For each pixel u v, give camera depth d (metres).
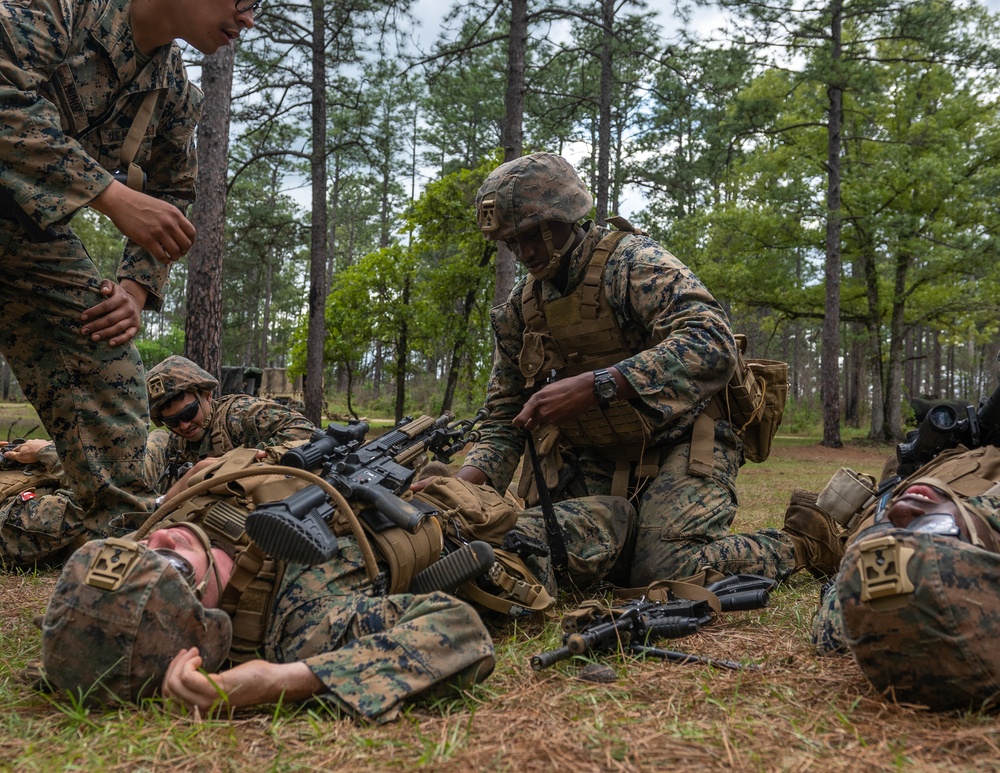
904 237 24.39
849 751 1.83
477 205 3.74
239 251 33.81
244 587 2.34
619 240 3.79
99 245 29.89
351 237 61.38
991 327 33.78
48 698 2.10
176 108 3.32
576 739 1.91
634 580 3.73
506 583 2.94
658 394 3.26
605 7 19.33
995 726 1.88
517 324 4.07
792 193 23.89
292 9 17.06
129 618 1.99
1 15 2.69
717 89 21.53
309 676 2.07
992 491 2.27
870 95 22.22
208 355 10.97
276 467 2.35
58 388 3.15
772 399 3.98
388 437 2.93
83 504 3.32
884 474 3.38
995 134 24.50
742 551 3.67
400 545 2.54
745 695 2.23
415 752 1.84
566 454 4.09
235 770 1.75
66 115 2.95
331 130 24.61
